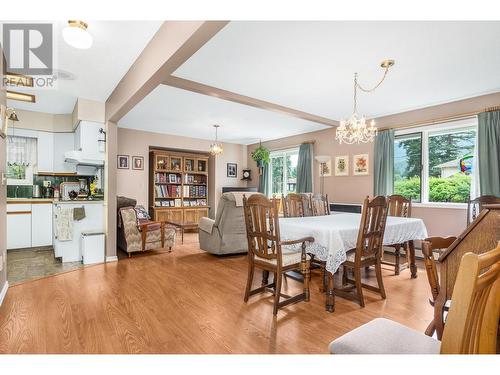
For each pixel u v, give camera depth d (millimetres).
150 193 6672
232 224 4090
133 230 4145
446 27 2135
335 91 3602
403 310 2322
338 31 2197
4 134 2461
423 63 2783
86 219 3908
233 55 2615
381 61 2736
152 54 2275
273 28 2158
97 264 3699
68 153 3711
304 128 5844
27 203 4445
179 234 6434
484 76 3117
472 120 3773
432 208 4152
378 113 4645
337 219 3094
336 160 5500
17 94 3301
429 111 4195
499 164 3428
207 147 7188
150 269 3484
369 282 3072
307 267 2451
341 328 2010
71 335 1876
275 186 7199
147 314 2207
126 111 3318
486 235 1225
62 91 3525
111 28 2135
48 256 4105
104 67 2828
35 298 2514
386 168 4559
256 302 2475
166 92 3721
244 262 3863
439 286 1416
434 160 4227
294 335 1905
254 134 6566
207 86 3373
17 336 1856
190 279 3105
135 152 6062
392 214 3766
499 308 922
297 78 3174
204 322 2084
